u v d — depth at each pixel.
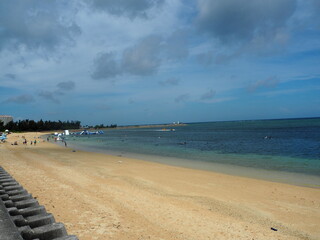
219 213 9.24
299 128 105.75
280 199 11.67
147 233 6.86
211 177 16.83
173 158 28.45
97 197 10.21
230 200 11.30
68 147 45.34
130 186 13.13
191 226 7.71
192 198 11.19
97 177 15.24
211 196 11.91
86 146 48.03
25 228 4.29
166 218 8.27
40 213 5.57
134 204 9.61
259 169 20.80
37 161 22.47
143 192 11.87
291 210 10.08
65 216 7.63
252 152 34.06
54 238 4.30
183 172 18.72
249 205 10.60
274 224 8.47
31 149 38.75
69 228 6.73
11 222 4.36
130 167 20.81
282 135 68.81
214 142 52.62
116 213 8.29
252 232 7.57
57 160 24.31
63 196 9.91
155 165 22.28
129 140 66.69
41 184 11.91
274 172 19.41
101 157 28.83
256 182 15.34
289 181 16.06
